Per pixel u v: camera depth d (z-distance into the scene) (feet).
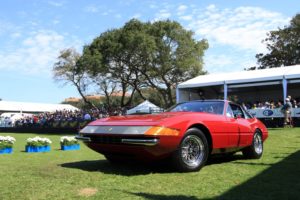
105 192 14.94
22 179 17.47
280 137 42.22
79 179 17.40
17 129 132.98
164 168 20.59
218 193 14.96
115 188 15.64
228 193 14.96
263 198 14.24
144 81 138.62
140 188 15.70
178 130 18.65
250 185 16.38
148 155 18.49
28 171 19.71
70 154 32.83
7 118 151.33
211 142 20.63
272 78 74.28
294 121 70.95
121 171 19.65
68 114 122.62
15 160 27.94
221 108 22.66
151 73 130.72
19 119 143.23
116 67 134.10
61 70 166.61
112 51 126.93
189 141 19.42
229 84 80.02
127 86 146.92
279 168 20.68
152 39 122.83
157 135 17.76
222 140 21.33
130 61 130.52
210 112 22.39
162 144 18.04
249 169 20.45
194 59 127.34
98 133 19.65
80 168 20.66
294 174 18.89
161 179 17.57
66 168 20.62
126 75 136.98
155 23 127.65
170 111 23.29
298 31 155.22
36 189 15.44
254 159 24.61
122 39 126.52
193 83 85.10
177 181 17.13
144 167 20.93
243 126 23.31
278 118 71.87
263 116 73.36
